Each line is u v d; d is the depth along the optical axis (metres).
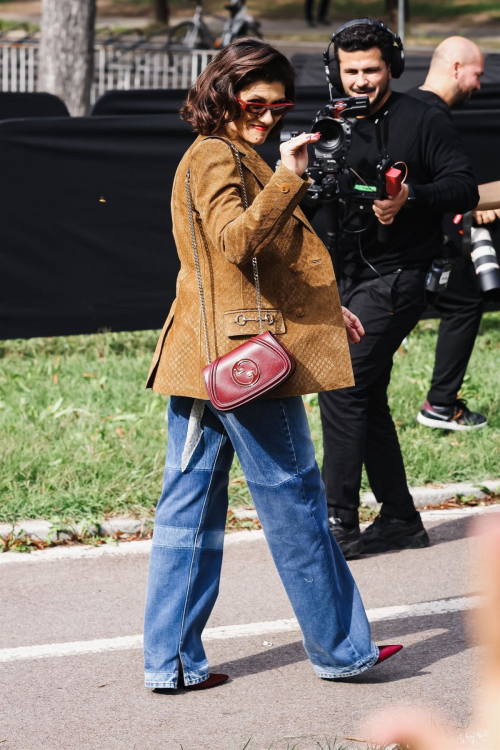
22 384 12.09
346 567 5.88
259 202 4.93
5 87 30.39
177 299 5.63
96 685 6.05
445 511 9.07
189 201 5.33
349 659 5.79
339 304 5.52
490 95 17.00
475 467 9.73
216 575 5.89
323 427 7.74
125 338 14.45
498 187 10.07
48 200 13.09
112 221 13.34
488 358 13.34
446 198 7.29
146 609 5.86
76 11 22.00
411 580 7.63
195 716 5.64
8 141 12.80
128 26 58.84
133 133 13.12
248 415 5.39
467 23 60.41
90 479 9.17
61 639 6.73
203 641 6.68
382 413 7.93
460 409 10.88
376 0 68.50
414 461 9.72
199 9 38.25
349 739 5.32
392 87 18.72
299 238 5.42
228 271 5.32
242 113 5.32
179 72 31.61
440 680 6.00
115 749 5.29
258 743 5.32
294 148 4.93
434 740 3.64
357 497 7.85
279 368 5.14
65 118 12.91
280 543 5.60
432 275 7.57
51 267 13.28
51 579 7.73
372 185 7.15
